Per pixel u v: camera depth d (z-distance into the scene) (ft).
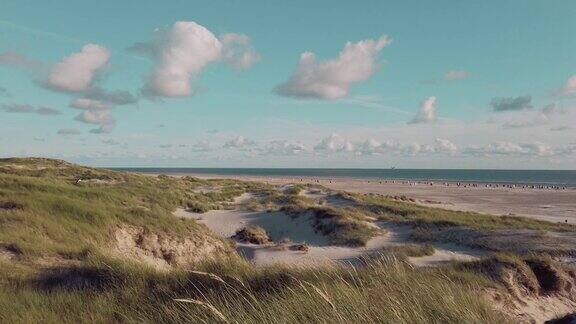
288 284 24.12
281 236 106.52
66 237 47.52
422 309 18.16
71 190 87.61
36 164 214.90
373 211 135.44
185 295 24.45
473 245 85.05
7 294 25.09
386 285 21.76
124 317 21.02
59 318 21.16
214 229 112.16
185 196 153.28
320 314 17.39
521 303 34.63
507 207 201.36
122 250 52.49
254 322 17.69
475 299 20.61
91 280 30.86
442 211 142.41
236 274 27.53
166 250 58.03
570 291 39.73
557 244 81.56
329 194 177.17
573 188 390.63
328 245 92.53
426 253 74.79
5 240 40.70
